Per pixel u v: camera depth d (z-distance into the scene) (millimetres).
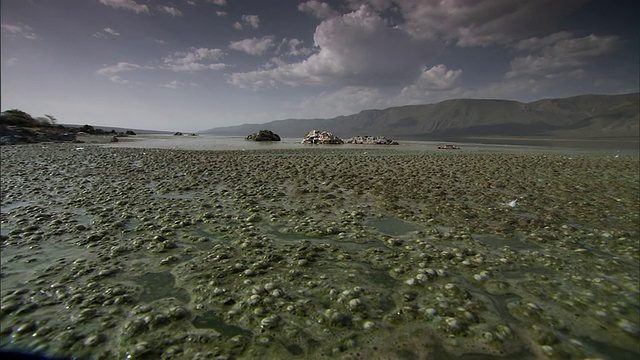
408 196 9188
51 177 11742
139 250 5172
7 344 2906
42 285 4012
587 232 6297
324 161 17844
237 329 3162
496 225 6664
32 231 5984
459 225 6672
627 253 5223
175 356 2777
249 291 3893
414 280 4172
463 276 4359
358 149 29328
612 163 18438
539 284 4137
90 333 3072
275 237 5863
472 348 2895
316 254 5082
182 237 5781
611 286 4066
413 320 3309
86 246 5324
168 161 16703
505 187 10766
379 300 3705
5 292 3814
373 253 5141
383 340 2998
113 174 12430
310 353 2824
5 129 33125
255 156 20422
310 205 8125
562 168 15867
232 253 5062
